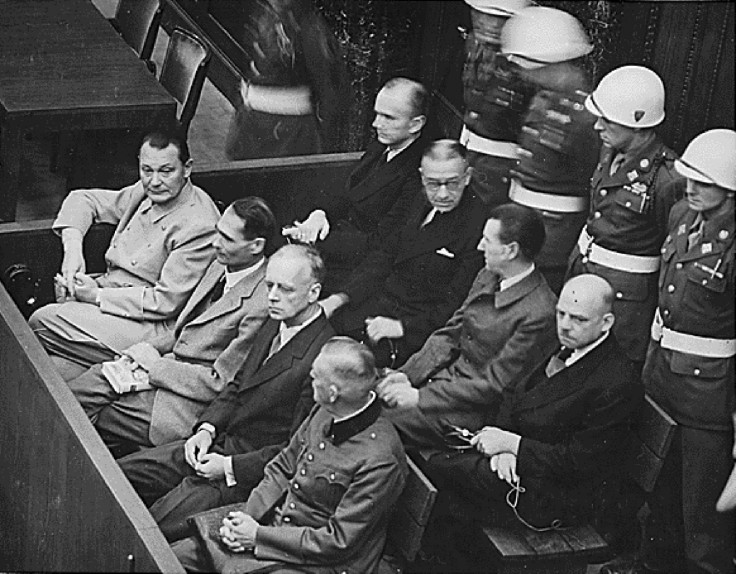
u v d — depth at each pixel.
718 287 4.31
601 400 4.18
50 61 6.63
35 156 6.96
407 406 4.46
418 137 5.21
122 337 5.36
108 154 6.75
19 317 5.13
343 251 5.18
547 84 4.72
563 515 4.23
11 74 6.46
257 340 4.74
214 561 4.25
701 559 4.31
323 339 4.60
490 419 4.42
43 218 6.57
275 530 4.17
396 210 5.16
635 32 5.09
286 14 6.09
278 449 4.50
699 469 4.33
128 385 5.02
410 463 4.22
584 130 4.69
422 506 4.12
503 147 4.82
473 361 4.46
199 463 4.55
